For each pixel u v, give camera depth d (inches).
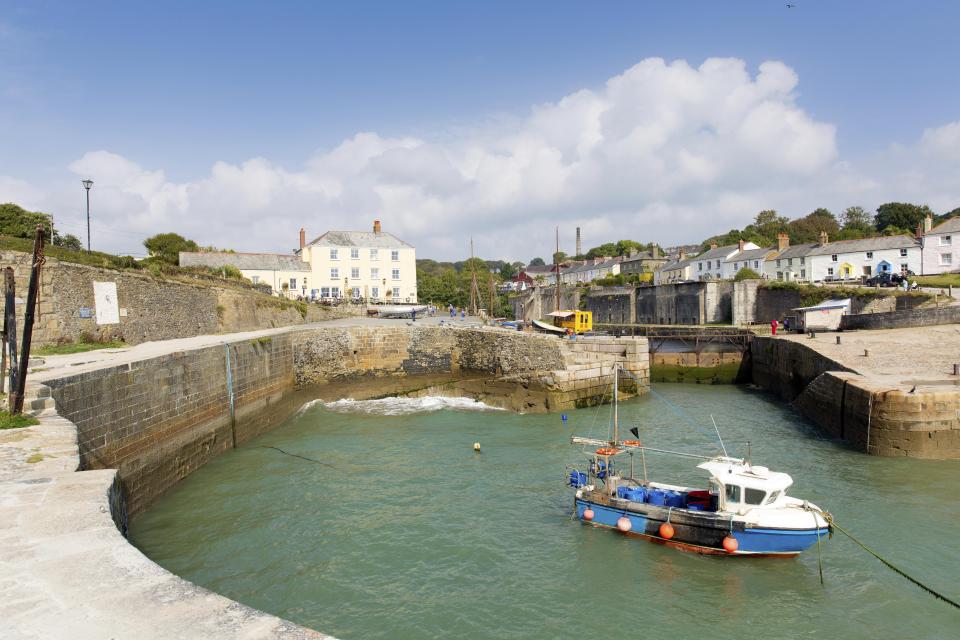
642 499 614.5
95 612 189.8
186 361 805.2
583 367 1227.9
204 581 505.7
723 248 3065.9
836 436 905.5
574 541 586.6
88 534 253.3
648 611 470.6
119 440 639.8
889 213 3690.9
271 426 1093.8
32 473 339.6
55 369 623.8
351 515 645.3
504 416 1146.0
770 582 509.7
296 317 1808.6
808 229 4047.7
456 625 450.0
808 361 1155.3
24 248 922.1
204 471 806.5
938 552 534.6
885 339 1205.7
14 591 204.2
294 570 526.3
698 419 1077.8
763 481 549.0
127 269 1107.3
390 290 2699.3
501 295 4133.9
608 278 3186.5
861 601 476.4
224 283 1620.3
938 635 433.1
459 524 623.5
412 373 1488.7
